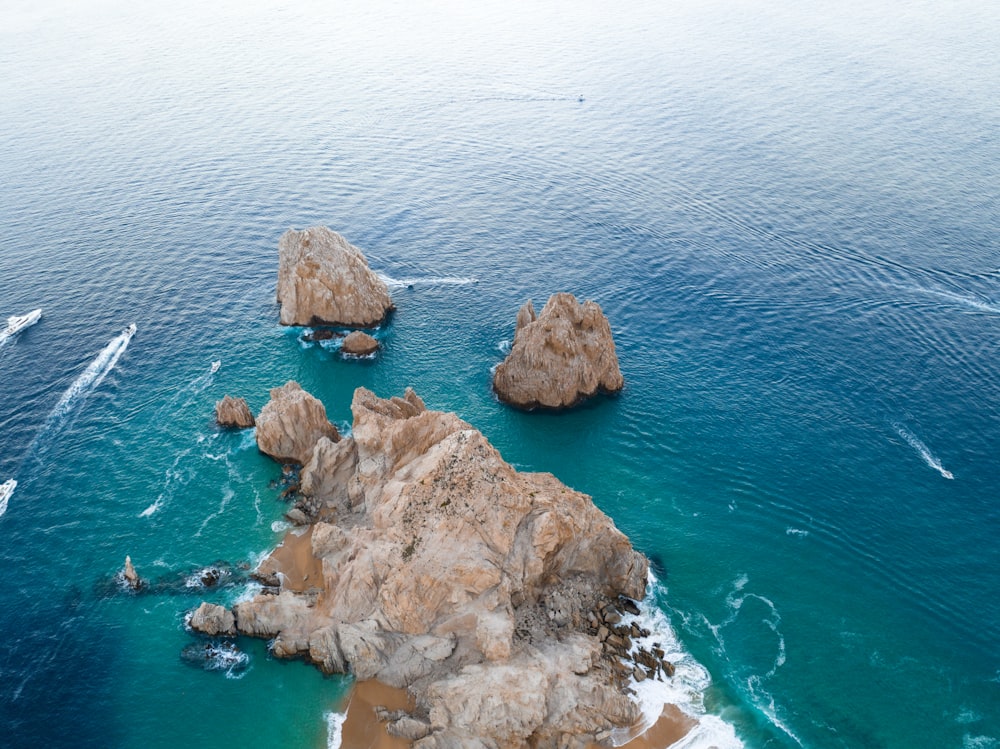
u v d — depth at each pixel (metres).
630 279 120.00
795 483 80.69
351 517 74.56
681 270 122.31
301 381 97.94
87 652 63.56
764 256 125.94
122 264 124.56
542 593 64.50
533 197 149.75
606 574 68.25
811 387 94.56
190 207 144.62
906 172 154.62
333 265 107.31
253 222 139.25
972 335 103.12
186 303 114.75
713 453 85.25
